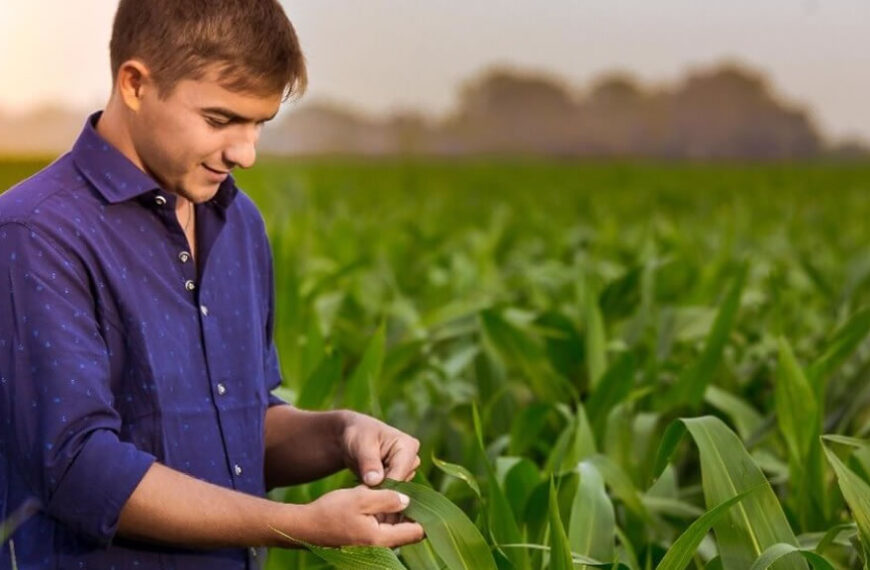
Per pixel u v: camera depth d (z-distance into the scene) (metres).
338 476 3.26
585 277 5.66
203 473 2.24
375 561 2.12
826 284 6.86
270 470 2.58
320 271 7.48
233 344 2.33
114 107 2.20
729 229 7.98
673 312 5.18
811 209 17.91
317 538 2.07
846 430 4.25
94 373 2.07
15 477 2.13
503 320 4.46
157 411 2.17
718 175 31.45
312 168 29.48
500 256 10.89
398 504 2.11
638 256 9.30
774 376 4.68
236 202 2.47
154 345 2.18
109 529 2.03
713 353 4.08
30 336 2.07
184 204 2.32
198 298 2.27
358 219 13.82
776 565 2.38
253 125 2.15
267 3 2.11
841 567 3.23
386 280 7.45
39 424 2.05
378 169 32.78
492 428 4.39
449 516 2.20
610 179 28.97
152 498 2.03
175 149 2.11
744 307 6.29
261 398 2.38
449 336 5.19
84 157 2.19
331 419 2.50
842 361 3.92
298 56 2.15
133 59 2.09
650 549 2.90
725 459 2.47
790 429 3.44
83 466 2.02
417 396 4.57
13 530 2.08
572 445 3.38
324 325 5.23
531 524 2.98
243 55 2.06
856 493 2.39
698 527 2.27
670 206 19.08
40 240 2.09
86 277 2.12
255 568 2.38
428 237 9.70
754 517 2.43
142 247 2.20
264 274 2.54
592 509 2.76
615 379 3.92
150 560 2.20
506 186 25.31
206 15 2.05
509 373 5.16
